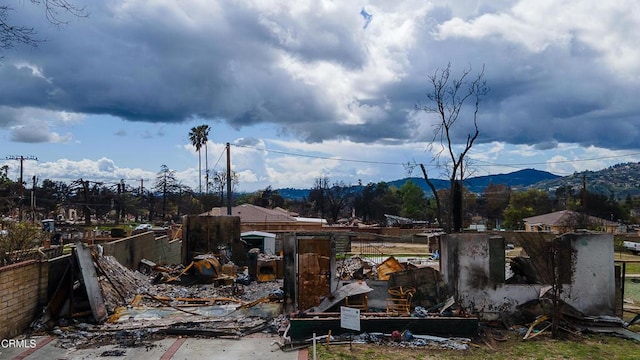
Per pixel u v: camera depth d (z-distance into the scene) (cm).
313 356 1188
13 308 1301
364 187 10200
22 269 1347
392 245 5175
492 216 9312
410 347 1312
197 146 7806
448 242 1605
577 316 1531
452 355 1257
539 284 1577
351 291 1537
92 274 1554
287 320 1535
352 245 5059
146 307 1702
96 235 4441
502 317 1552
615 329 1488
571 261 1584
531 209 7875
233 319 1550
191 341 1355
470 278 1577
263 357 1230
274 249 3366
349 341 1340
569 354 1284
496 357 1255
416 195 9669
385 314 1464
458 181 3216
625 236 5309
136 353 1241
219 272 2394
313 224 5509
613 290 1577
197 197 9094
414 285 1628
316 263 1672
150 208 9019
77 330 1403
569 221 5703
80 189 7519
